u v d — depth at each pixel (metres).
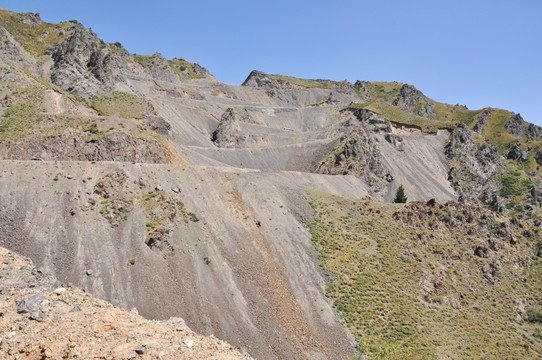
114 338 17.72
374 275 67.06
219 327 49.50
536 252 78.62
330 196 92.19
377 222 82.31
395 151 199.00
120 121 106.75
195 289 53.97
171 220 63.84
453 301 64.88
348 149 166.00
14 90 105.56
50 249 50.81
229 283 57.22
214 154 158.12
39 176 62.22
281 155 178.12
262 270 62.28
